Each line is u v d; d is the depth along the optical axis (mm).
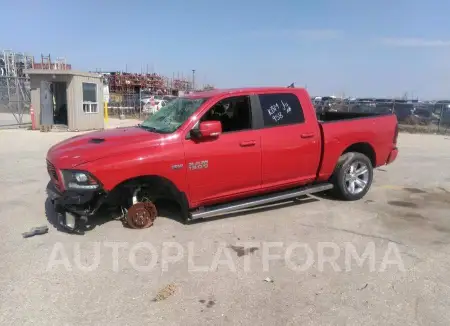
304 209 6242
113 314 3375
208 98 5418
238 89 5684
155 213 5383
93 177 4652
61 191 4805
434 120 22156
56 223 5508
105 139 5125
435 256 4559
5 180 7980
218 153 5273
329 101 26953
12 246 4734
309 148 6055
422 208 6410
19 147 12586
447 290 3797
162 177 4996
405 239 5066
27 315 3350
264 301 3590
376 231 5336
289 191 6148
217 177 5336
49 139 14664
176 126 5250
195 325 3229
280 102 5863
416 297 3664
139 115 29172
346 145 6449
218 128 5090
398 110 23219
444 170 9664
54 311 3412
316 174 6312
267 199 5805
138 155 4855
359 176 6781
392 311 3434
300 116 6004
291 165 5934
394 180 8453
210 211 5320
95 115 18891
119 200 5383
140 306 3500
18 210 6059
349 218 5844
